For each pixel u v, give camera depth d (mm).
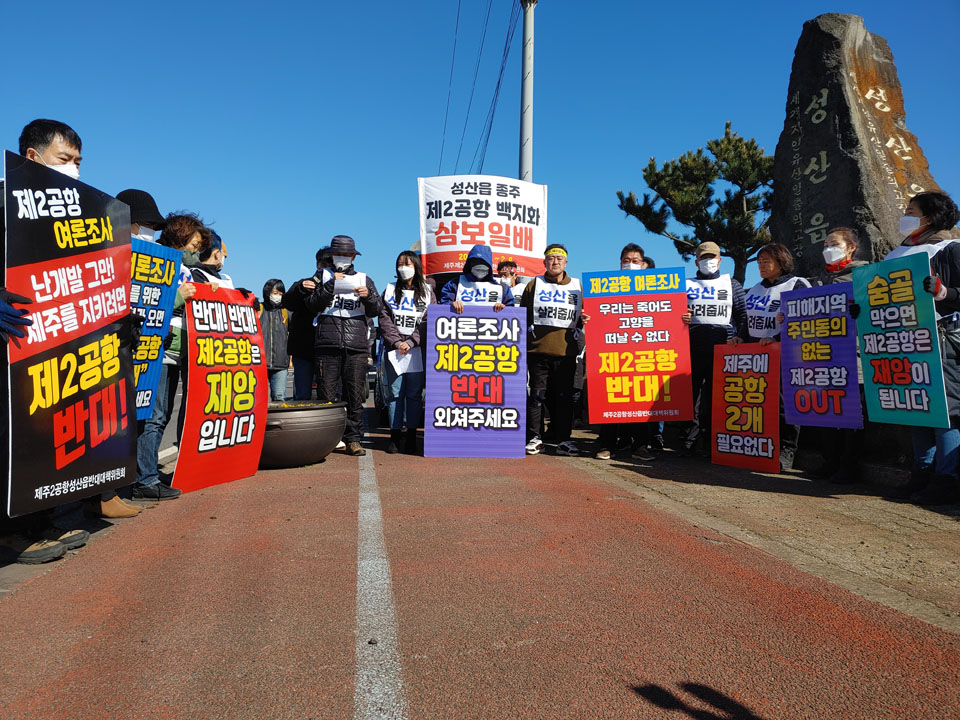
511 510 4293
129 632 2510
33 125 3451
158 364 4395
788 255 6113
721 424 6117
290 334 7070
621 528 3891
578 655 2346
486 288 6805
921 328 4395
